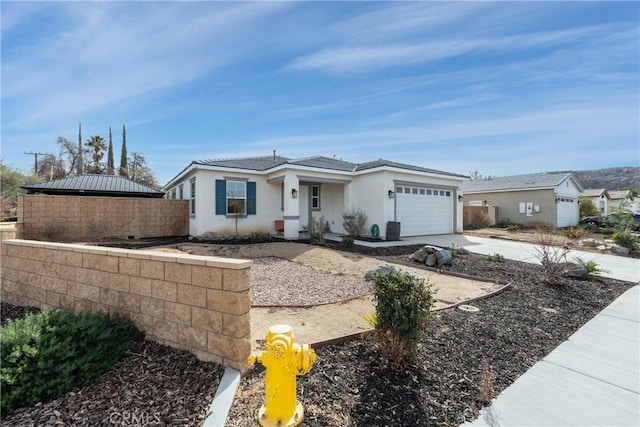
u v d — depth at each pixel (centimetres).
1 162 2395
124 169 3756
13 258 555
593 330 471
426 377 323
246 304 320
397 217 1462
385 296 338
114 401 276
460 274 789
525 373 344
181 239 1407
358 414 265
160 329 369
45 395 282
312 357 255
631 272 881
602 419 271
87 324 349
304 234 1514
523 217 2523
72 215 1314
